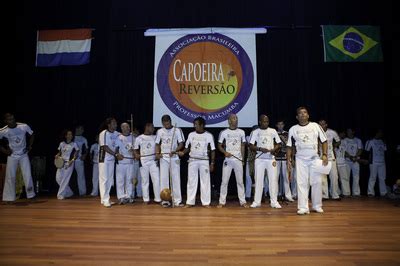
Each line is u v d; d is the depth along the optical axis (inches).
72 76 293.6
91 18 292.0
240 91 267.6
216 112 266.5
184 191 274.2
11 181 227.3
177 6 281.0
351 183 283.3
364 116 278.8
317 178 179.6
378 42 276.7
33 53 295.0
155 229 134.1
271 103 273.6
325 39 274.5
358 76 280.7
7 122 227.8
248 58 269.9
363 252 100.5
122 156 213.3
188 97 268.7
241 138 212.8
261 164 204.5
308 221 151.7
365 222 148.7
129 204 216.1
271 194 202.4
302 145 181.0
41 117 294.0
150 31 277.3
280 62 276.8
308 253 99.5
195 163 210.2
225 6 279.3
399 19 281.3
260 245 109.0
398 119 279.9
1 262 91.2
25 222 149.0
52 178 291.3
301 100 273.6
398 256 96.2
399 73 279.3
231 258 94.5
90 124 289.9
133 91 280.8
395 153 278.5
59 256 96.8
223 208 197.6
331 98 278.7
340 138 265.1
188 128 271.9
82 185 275.9
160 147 219.6
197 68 270.4
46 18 294.0
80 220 154.4
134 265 88.6
